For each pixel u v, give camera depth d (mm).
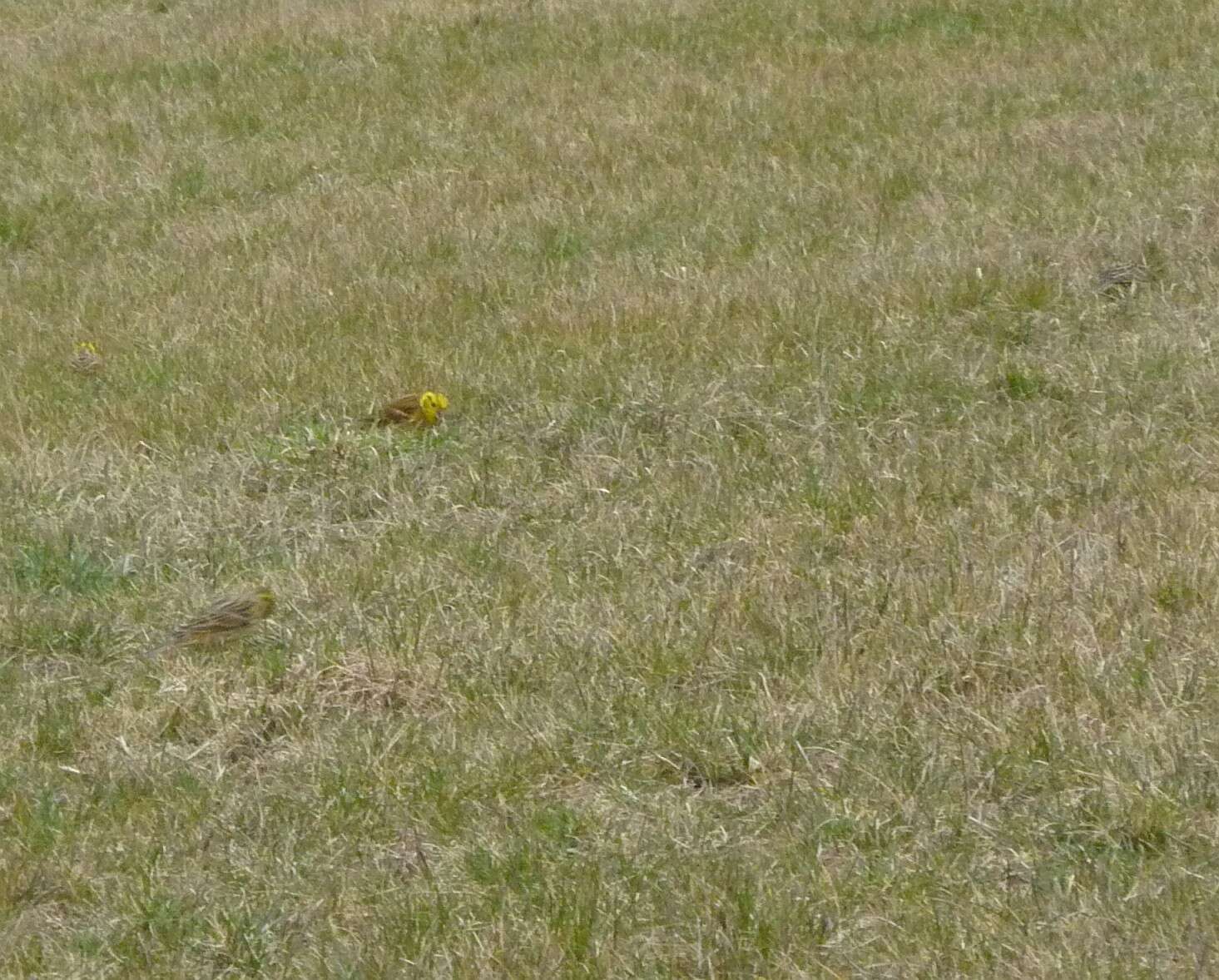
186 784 14539
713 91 36875
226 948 12344
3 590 18391
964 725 13992
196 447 21922
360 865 13289
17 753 15289
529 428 21562
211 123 38281
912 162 31172
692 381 22250
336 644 16453
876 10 41625
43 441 22328
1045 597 15844
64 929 12875
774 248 27578
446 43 42219
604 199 30891
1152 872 12125
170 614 17547
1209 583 15812
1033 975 11070
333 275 28312
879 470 19172
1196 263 24688
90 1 51531
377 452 21156
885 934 11703
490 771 14273
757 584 16703
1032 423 20047
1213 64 35344
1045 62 36781
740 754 14070
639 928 12094
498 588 17312
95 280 29672
